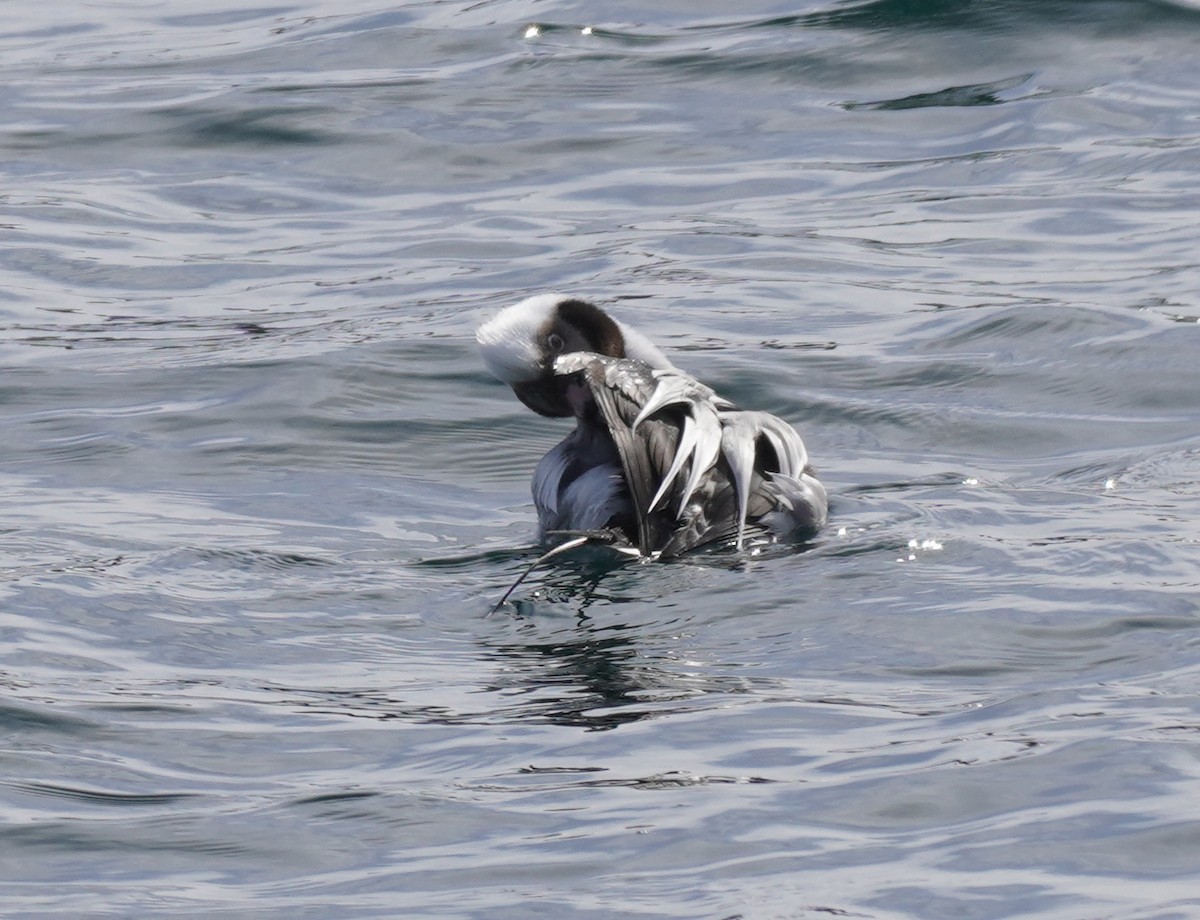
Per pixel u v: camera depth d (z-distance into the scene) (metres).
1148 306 15.33
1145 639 9.15
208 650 9.47
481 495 12.42
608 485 10.75
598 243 17.58
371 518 11.87
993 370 14.27
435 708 8.68
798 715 8.39
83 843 7.48
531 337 11.88
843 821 7.38
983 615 9.49
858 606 9.69
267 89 21.70
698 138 20.03
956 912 6.66
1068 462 12.54
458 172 19.59
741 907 6.75
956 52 21.50
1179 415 13.31
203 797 7.86
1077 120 19.91
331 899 6.98
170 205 19.06
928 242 17.25
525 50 22.42
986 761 7.81
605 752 8.10
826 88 21.03
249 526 11.66
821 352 14.73
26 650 9.43
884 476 12.39
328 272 17.19
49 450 13.26
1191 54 21.17
